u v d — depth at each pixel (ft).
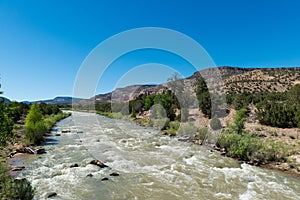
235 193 25.99
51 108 141.69
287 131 53.93
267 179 30.35
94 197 24.53
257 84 214.90
